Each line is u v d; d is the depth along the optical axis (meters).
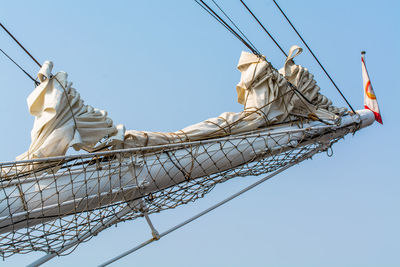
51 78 6.79
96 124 7.09
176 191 7.57
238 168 8.38
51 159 6.03
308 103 10.09
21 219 6.06
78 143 6.75
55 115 6.56
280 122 9.48
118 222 7.31
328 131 10.11
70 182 6.12
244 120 8.85
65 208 6.37
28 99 6.79
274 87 9.36
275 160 8.96
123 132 7.30
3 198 5.93
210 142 7.64
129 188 6.91
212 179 7.96
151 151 7.41
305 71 10.29
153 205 7.52
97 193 6.62
